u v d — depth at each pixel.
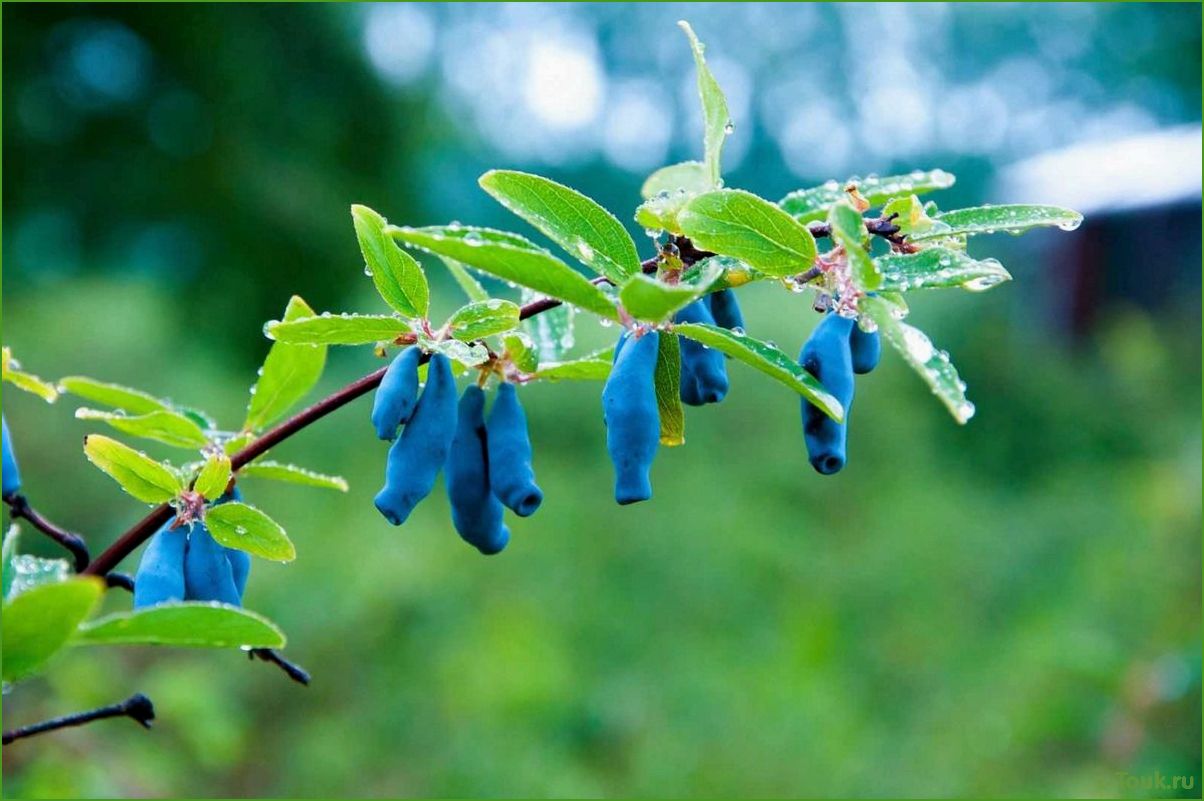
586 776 7.56
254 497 9.75
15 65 17.88
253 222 19.22
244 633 1.49
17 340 10.08
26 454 8.23
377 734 7.83
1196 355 17.14
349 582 8.61
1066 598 9.50
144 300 12.18
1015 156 44.72
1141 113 40.91
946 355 1.69
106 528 8.32
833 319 1.82
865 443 13.48
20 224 17.91
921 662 9.14
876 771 7.16
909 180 2.00
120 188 18.88
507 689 7.98
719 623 9.89
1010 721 7.04
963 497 13.48
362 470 11.57
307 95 20.44
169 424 2.09
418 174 23.27
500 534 2.00
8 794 4.46
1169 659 5.98
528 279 1.67
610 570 10.27
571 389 13.23
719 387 1.88
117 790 5.02
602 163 41.44
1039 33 43.22
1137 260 20.38
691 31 1.94
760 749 7.39
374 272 1.85
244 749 7.41
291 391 2.24
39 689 5.90
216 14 18.88
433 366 1.86
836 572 10.71
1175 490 8.22
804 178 47.53
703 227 1.77
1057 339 20.33
